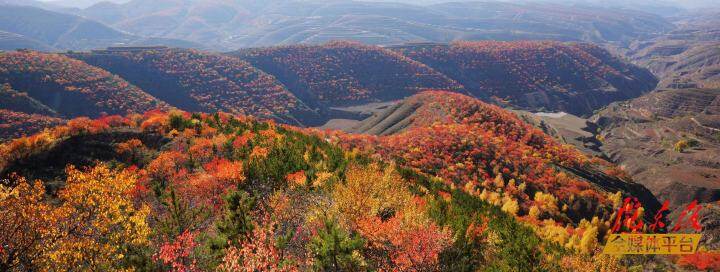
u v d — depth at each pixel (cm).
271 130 7481
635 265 4153
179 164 5362
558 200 12100
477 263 2884
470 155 14162
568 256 3838
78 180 2192
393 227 2641
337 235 2227
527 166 14125
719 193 18138
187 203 3072
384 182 3550
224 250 2181
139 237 2214
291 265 2119
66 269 1922
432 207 3612
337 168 4500
